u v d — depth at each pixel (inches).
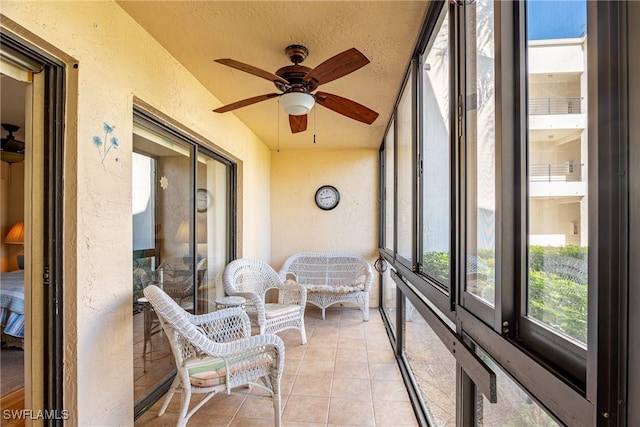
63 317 59.3
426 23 70.6
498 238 37.6
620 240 22.2
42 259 59.2
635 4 21.6
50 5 53.8
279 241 201.0
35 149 59.3
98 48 63.4
